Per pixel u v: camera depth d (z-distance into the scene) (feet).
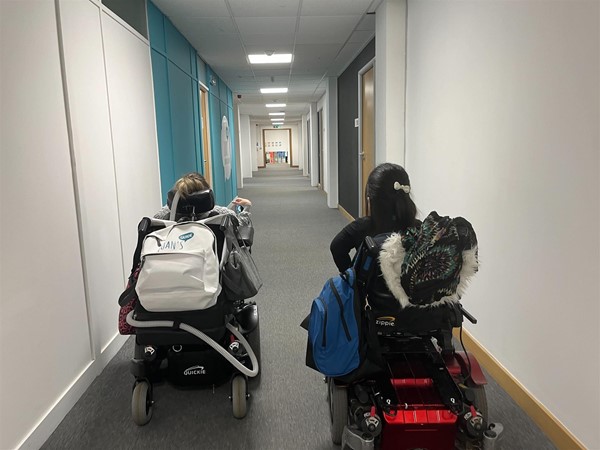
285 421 6.41
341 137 26.05
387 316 4.94
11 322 5.28
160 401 6.93
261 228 21.63
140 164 10.47
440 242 4.50
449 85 8.70
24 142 5.65
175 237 5.84
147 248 5.76
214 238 6.01
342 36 16.10
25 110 5.69
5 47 5.31
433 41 9.54
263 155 82.38
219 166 24.80
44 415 5.99
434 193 9.65
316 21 14.06
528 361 6.30
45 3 6.26
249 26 14.48
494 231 7.10
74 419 6.46
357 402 5.10
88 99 7.59
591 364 5.01
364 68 17.75
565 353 5.46
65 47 6.78
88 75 7.62
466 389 5.27
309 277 13.39
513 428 6.02
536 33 5.81
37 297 5.86
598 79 4.72
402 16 11.62
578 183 5.10
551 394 5.79
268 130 83.71
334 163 27.96
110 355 8.26
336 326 5.05
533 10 5.86
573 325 5.29
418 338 5.41
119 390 7.24
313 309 5.34
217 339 6.17
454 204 8.57
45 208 6.11
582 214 5.05
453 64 8.48
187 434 6.13
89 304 7.42
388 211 5.16
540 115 5.78
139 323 5.90
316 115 40.63
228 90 29.68
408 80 11.51
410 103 11.37
